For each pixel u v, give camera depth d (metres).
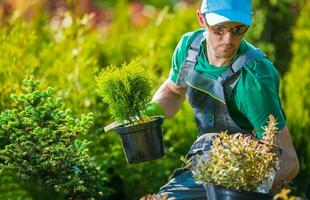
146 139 5.54
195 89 5.68
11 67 7.58
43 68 8.02
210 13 5.34
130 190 7.75
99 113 7.67
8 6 11.68
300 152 8.17
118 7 10.59
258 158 4.99
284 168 5.40
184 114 8.16
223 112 5.59
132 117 5.59
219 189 4.99
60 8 11.50
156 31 9.94
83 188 5.65
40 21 9.47
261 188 5.12
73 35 8.70
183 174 5.70
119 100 5.52
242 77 5.46
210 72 5.57
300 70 8.82
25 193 6.53
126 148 5.60
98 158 7.33
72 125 5.91
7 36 8.23
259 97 5.41
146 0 14.97
